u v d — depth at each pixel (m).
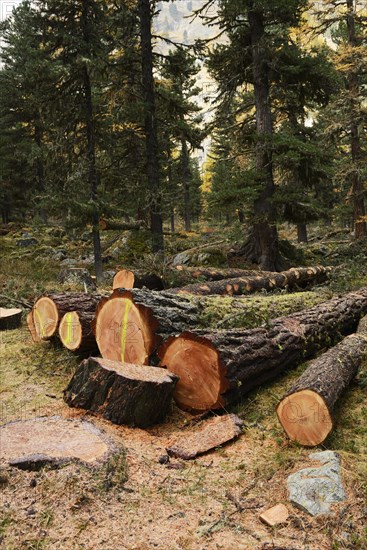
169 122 14.92
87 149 14.18
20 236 21.22
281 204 13.63
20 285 11.95
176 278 9.34
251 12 13.10
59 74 12.96
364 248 15.84
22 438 3.52
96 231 13.73
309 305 7.36
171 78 16.69
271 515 2.83
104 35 14.10
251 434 4.08
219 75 14.59
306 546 2.58
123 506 2.92
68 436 3.58
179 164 25.88
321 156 12.83
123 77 14.98
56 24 13.62
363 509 2.86
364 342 5.49
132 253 15.97
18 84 24.22
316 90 13.88
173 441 4.01
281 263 14.04
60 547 2.51
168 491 3.14
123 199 14.66
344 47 17.25
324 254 17.66
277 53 12.76
